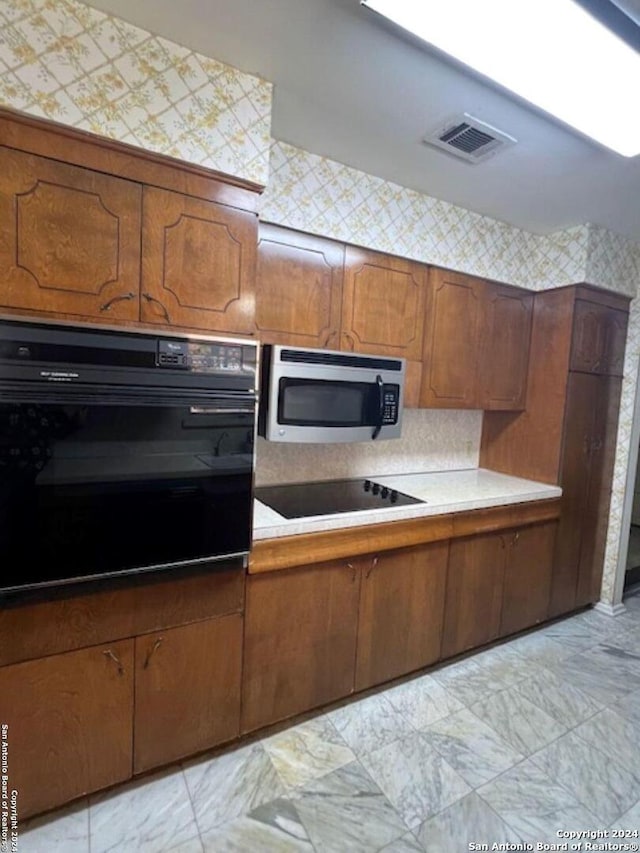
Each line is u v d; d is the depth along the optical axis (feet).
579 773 5.63
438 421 9.81
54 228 4.19
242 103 4.91
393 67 4.58
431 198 7.55
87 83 4.19
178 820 4.83
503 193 7.26
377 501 7.28
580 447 9.18
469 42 3.93
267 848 4.57
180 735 5.31
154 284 4.66
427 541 7.06
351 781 5.40
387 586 6.79
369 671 6.77
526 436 9.46
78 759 4.76
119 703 4.91
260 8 3.95
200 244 4.87
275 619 5.82
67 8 4.06
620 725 6.48
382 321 7.34
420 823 4.90
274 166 6.15
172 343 4.69
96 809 4.91
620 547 9.82
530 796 5.28
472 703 6.84
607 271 8.82
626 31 3.74
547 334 9.05
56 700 4.59
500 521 7.98
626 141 5.42
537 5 3.50
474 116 5.27
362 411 6.97
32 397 4.09
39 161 4.09
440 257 7.78
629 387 9.64
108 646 4.79
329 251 6.73
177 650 5.18
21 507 4.14
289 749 5.84
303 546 5.94
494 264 8.50
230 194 4.99
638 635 9.02
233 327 5.13
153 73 4.45
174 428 4.79
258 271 6.21
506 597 8.33
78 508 4.38
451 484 8.80
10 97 3.93
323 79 4.84
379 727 6.28
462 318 8.27
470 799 5.21
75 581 4.46
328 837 4.71
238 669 5.61
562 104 4.75
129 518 4.64
